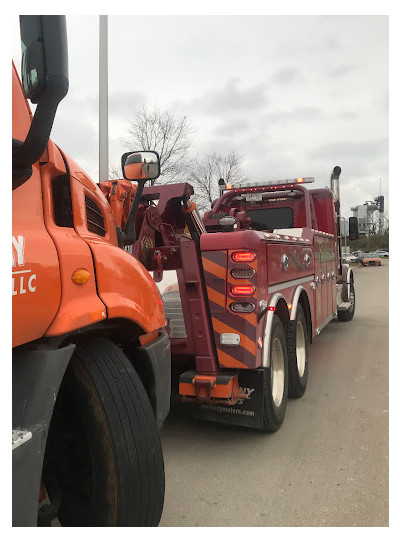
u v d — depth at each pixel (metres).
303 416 4.60
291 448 3.88
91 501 2.09
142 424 2.15
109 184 4.15
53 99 1.62
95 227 2.55
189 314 3.87
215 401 3.76
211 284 3.78
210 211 6.98
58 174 2.18
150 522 2.17
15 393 1.72
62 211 2.22
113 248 2.39
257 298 3.70
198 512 2.94
